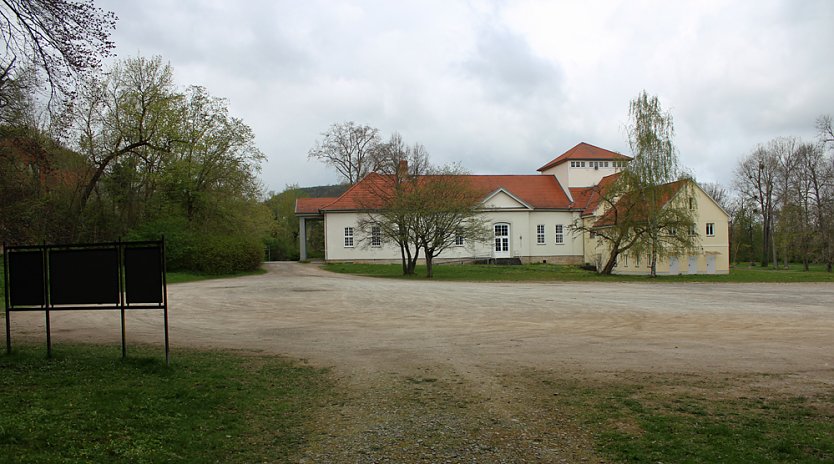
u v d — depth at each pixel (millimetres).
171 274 38469
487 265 53719
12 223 18344
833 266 62656
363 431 7023
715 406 8070
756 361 11344
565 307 21250
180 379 9234
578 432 6949
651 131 40031
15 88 13102
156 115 40656
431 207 38812
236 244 43469
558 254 60344
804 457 6051
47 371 9547
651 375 10078
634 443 6523
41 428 6438
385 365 10992
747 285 33688
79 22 11211
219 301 23375
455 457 6117
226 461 5980
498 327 16234
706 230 50188
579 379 9781
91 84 12484
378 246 57125
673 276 40938
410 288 30047
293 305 21953
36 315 18875
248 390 8844
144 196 44562
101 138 40062
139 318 18094
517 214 59531
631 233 41500
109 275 10148
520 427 7156
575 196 62125
